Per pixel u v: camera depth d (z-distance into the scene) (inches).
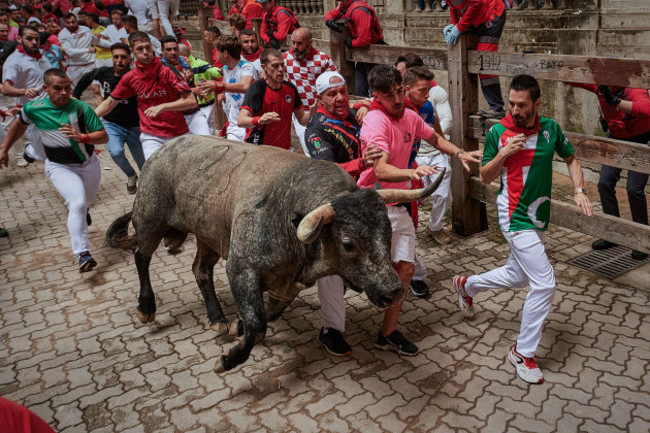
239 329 163.8
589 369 148.7
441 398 142.0
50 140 213.9
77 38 426.9
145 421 140.0
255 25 336.5
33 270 227.1
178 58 287.6
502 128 141.9
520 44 293.6
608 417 131.9
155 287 207.9
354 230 113.3
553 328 167.2
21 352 172.1
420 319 177.6
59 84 203.9
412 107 171.3
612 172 201.8
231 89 241.4
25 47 315.6
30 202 304.3
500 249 219.8
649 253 173.8
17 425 65.5
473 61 209.5
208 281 174.2
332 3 406.0
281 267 133.3
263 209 133.2
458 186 226.2
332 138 157.0
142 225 166.9
